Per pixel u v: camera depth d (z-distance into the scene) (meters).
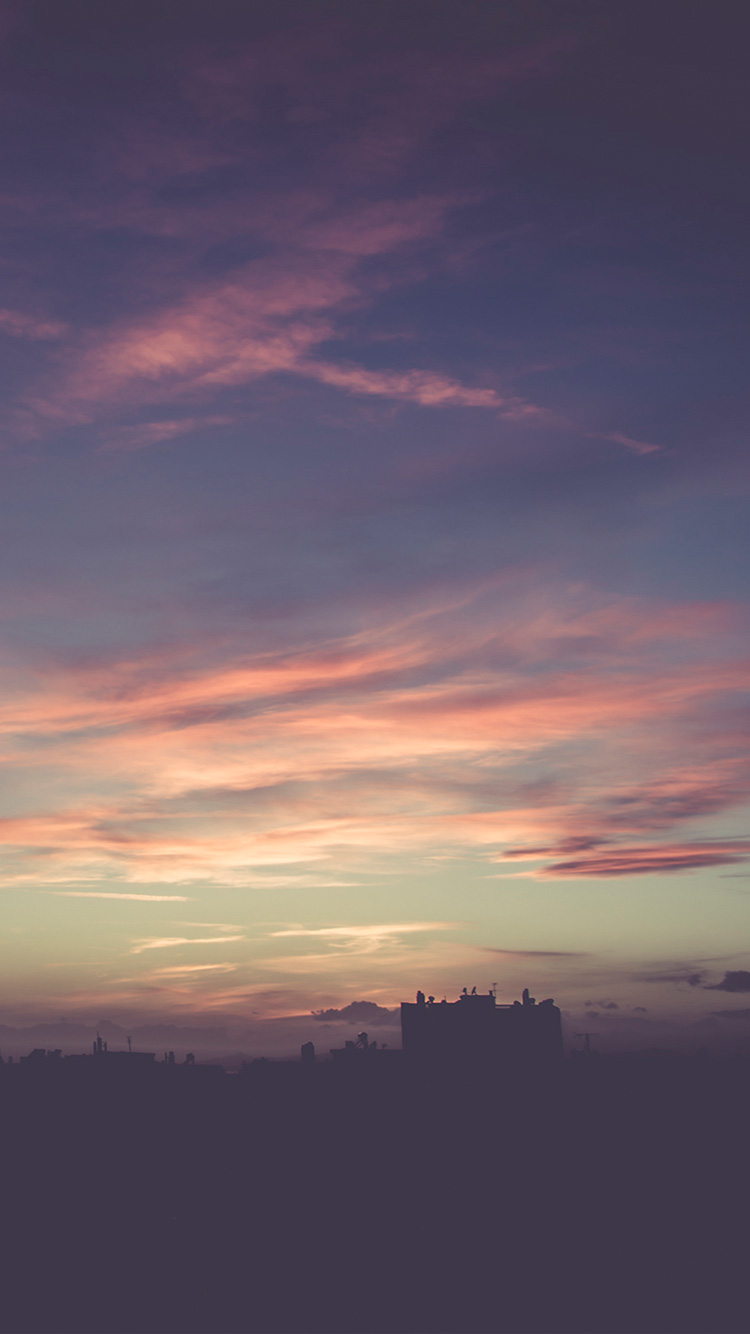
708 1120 77.06
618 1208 69.44
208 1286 63.78
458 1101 82.00
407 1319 60.50
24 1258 64.50
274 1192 72.06
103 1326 59.66
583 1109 80.56
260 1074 86.25
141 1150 75.38
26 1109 77.38
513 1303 61.41
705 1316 59.53
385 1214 69.75
